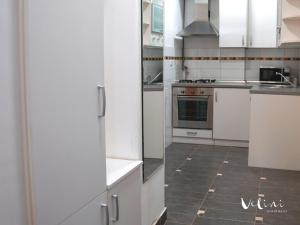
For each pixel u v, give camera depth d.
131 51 2.41
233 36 5.68
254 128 4.45
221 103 5.54
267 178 4.09
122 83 2.46
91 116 1.69
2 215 1.18
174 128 5.83
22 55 1.23
